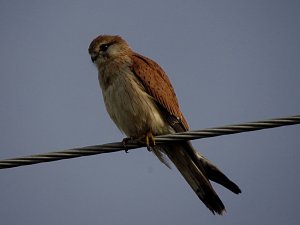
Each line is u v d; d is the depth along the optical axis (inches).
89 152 386.9
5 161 364.5
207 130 378.3
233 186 440.8
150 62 505.0
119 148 442.9
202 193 459.8
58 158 376.5
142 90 479.2
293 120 358.3
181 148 460.4
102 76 503.8
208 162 450.9
